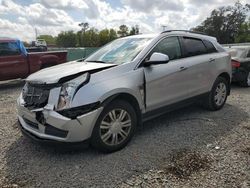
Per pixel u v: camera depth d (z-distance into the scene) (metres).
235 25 71.56
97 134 3.84
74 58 20.97
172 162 3.74
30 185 3.29
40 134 3.79
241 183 3.22
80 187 3.22
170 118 5.64
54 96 3.69
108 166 3.67
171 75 4.80
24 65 10.77
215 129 4.98
